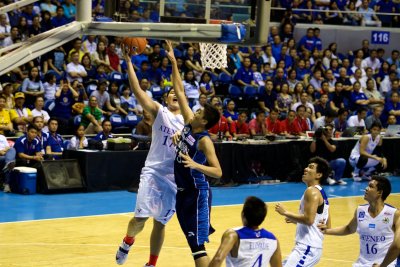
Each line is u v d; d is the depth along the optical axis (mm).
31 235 12594
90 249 11781
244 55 22750
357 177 20031
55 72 19453
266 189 18203
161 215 9680
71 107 18781
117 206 15398
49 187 16281
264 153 18828
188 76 20531
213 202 16391
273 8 25734
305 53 24172
